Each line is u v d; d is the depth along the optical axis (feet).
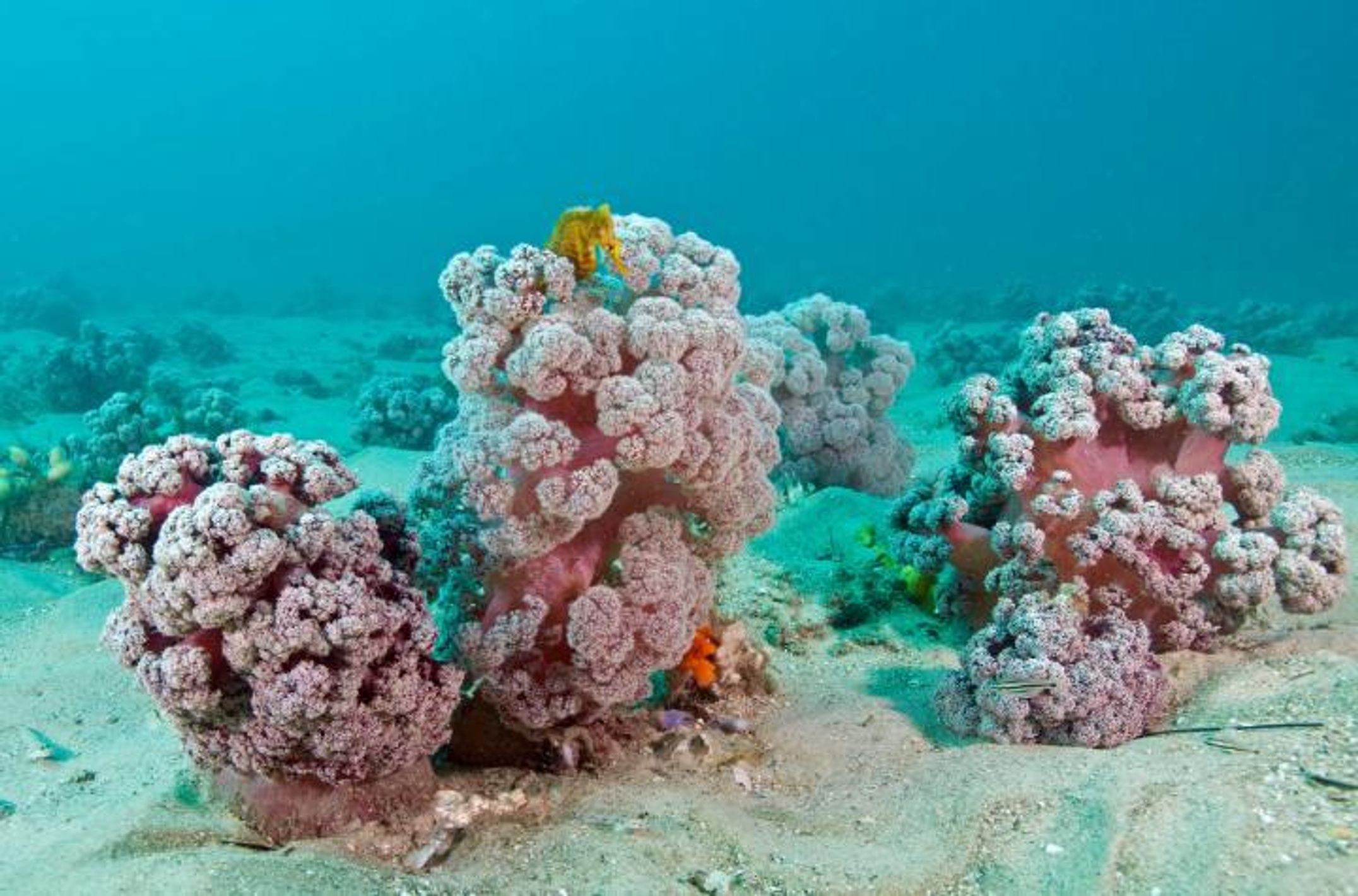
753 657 3.00
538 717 2.40
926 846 2.17
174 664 1.97
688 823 2.26
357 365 12.56
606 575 2.50
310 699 1.98
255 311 20.71
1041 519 2.88
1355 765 2.10
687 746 2.65
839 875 2.08
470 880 2.05
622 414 2.19
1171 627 2.83
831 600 3.61
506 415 2.31
